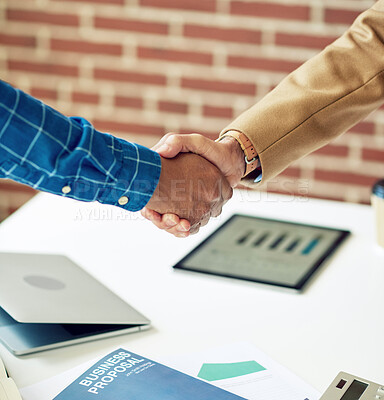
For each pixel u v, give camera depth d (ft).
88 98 9.00
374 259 4.77
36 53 8.90
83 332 3.71
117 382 3.28
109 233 5.12
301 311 4.08
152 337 3.77
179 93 8.73
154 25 8.51
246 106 8.61
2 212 9.50
